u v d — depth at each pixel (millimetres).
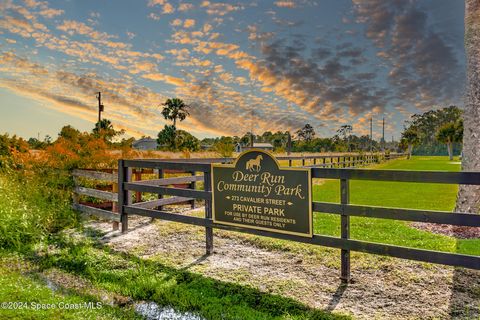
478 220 3105
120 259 4887
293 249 5141
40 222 6395
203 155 20703
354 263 4539
